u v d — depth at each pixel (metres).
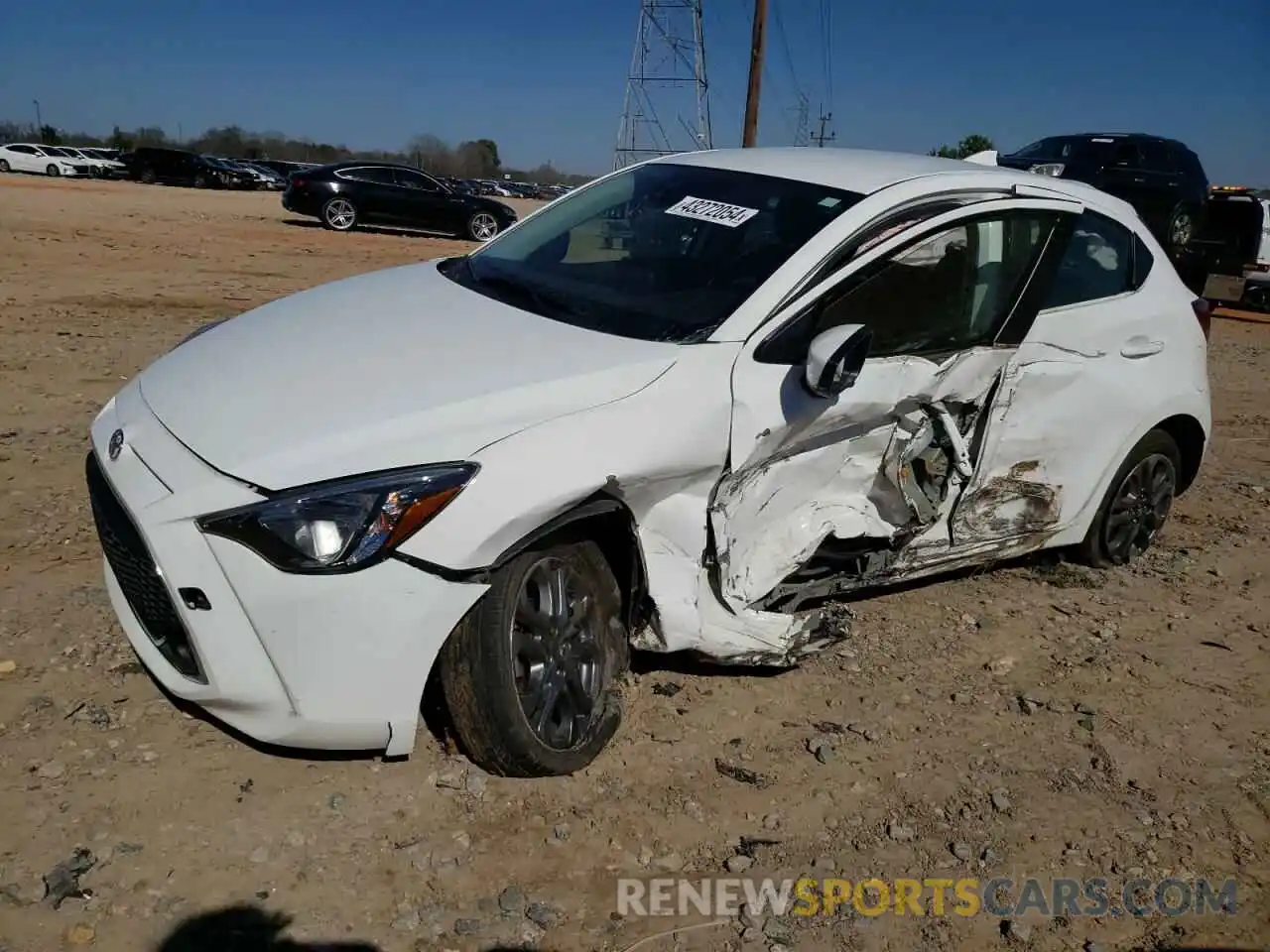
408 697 2.83
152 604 2.91
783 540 3.71
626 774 3.32
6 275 11.20
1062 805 3.42
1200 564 5.57
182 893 2.67
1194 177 15.95
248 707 2.80
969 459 4.27
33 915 2.56
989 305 4.11
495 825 3.02
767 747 3.55
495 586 2.92
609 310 3.63
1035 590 5.04
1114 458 4.91
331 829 2.94
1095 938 2.90
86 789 2.98
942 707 3.92
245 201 29.58
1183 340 5.10
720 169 4.36
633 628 3.41
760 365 3.41
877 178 4.04
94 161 40.00
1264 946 2.92
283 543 2.69
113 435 3.18
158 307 10.05
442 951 2.60
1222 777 3.66
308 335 3.48
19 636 3.70
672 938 2.73
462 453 2.85
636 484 3.12
